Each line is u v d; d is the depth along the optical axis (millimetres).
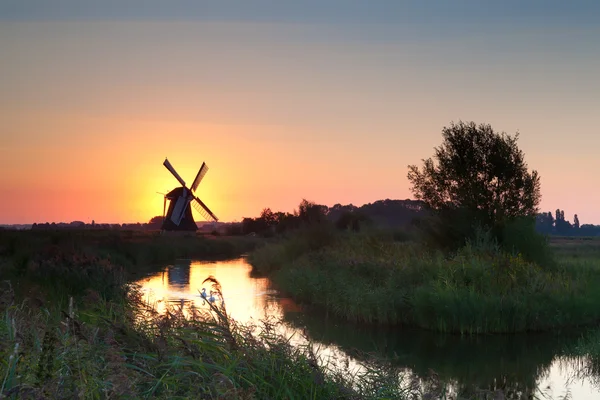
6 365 5191
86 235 48469
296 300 24266
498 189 30969
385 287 22547
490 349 16516
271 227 90312
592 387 12625
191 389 5664
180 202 85000
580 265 27312
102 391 5094
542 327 19469
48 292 14359
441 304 19219
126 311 9086
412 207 94250
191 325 7656
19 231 42281
